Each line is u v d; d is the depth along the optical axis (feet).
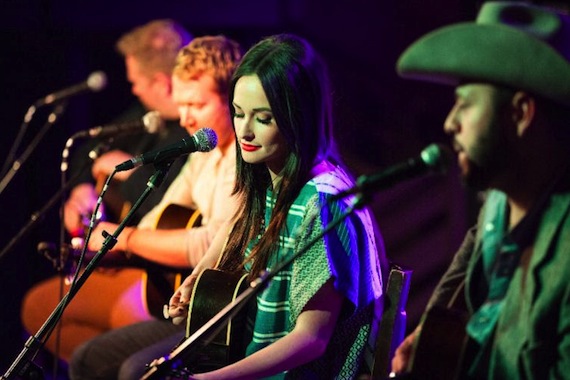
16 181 34.60
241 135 16.17
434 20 33.32
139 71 26.84
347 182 16.40
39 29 34.58
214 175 23.00
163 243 22.61
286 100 15.83
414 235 31.48
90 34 35.63
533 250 13.00
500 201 13.65
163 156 16.38
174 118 27.37
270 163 16.66
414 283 31.19
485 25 12.78
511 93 12.77
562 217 12.78
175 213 23.47
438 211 31.32
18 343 34.27
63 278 23.52
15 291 34.24
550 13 12.75
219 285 16.78
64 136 34.99
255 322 16.38
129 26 34.40
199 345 14.19
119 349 23.49
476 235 14.70
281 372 15.55
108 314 26.02
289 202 16.12
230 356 16.44
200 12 34.01
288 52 16.05
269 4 33.71
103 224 23.80
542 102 12.75
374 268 16.43
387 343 16.30
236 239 17.34
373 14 33.86
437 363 13.78
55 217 34.63
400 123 33.42
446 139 32.91
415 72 13.30
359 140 33.09
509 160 12.97
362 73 33.86
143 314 25.59
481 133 12.89
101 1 34.30
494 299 13.44
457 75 12.89
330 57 33.88
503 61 12.54
